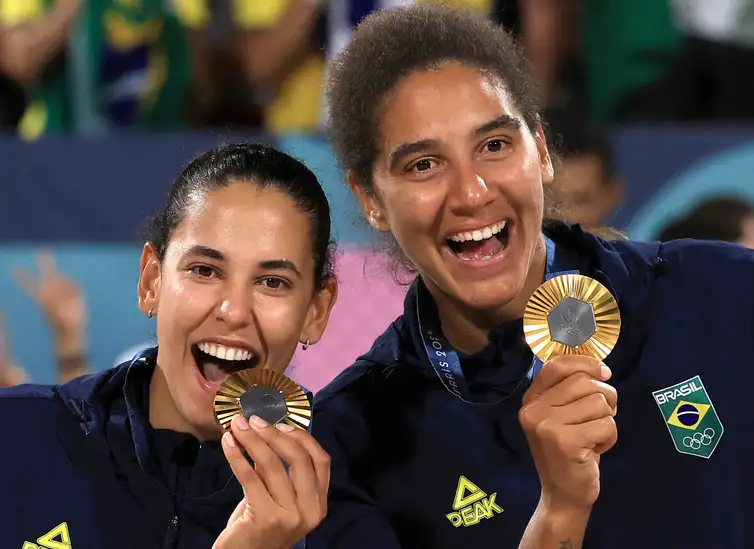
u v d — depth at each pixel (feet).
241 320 30.63
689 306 34.14
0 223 52.34
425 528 33.91
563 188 39.65
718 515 32.53
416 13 33.58
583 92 66.69
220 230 30.91
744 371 33.30
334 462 34.32
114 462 32.35
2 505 31.86
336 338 49.11
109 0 65.16
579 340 29.45
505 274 32.22
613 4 66.23
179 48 65.92
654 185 52.11
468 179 31.14
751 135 52.16
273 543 28.50
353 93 33.19
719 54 67.10
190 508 31.78
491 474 33.71
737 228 50.85
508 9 65.51
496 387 34.09
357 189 34.37
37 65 64.80
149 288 33.60
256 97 66.90
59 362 51.60
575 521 29.48
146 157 52.29
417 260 32.73
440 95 31.53
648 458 33.12
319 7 67.26
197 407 31.55
